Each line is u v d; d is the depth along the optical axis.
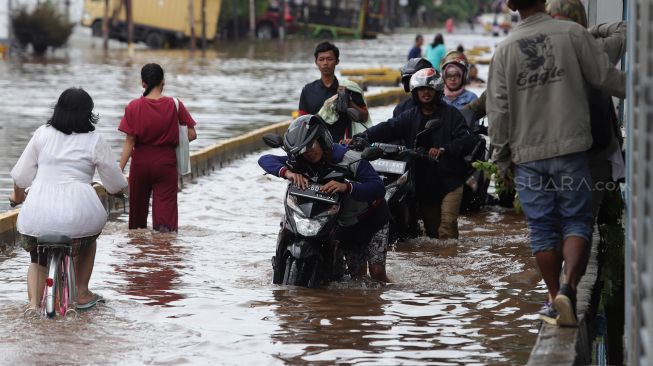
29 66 79.44
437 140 21.95
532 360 12.98
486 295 17.70
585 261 14.20
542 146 14.02
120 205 26.56
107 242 21.97
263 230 23.72
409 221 22.19
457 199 22.31
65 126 16.05
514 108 14.16
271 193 28.84
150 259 20.42
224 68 82.75
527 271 19.55
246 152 37.09
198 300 17.17
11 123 43.41
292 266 18.16
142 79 23.03
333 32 143.38
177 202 24.84
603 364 14.53
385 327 15.66
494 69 14.29
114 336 15.08
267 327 15.66
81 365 13.79
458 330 15.50
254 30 135.75
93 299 16.64
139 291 17.77
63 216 15.70
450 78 24.86
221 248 21.62
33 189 15.91
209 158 32.78
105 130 41.34
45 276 16.25
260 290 17.84
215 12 113.62
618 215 19.72
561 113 13.94
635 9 11.52
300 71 81.00
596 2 25.30
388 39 149.38
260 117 48.03
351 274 18.59
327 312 16.48
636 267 10.86
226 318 16.14
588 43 13.94
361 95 22.94
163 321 15.93
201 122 45.47
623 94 13.92
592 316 15.66
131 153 23.05
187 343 14.84
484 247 21.95
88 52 100.19
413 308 16.78
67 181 15.93
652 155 9.70
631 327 11.70
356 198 17.47
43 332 15.14
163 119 22.75
